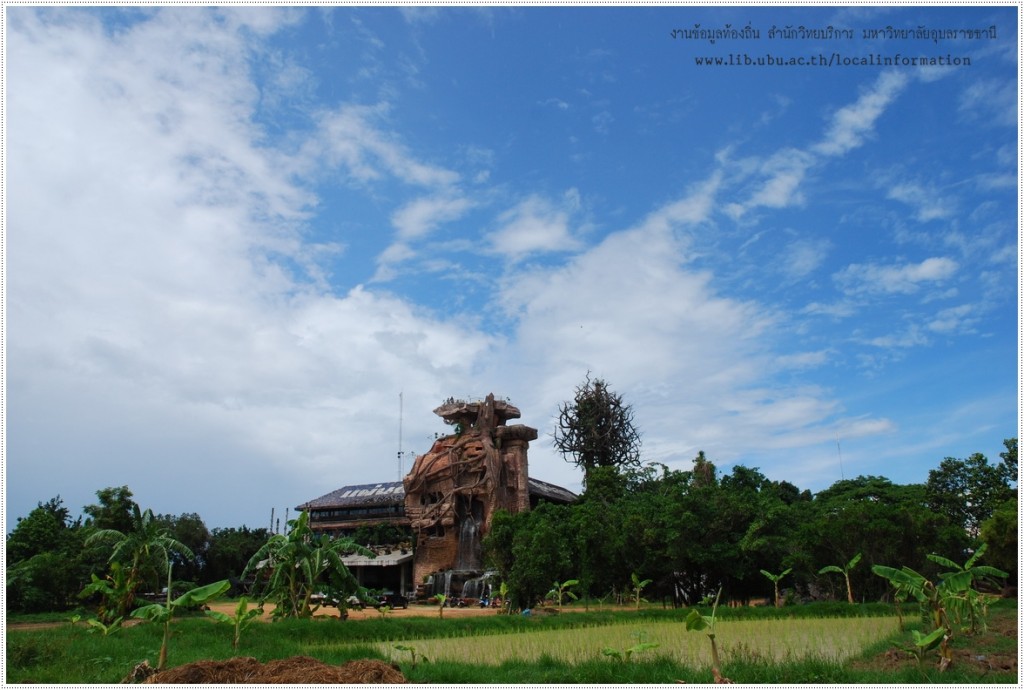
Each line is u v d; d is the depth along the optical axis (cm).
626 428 9350
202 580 9575
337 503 10338
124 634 3119
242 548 9900
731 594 5712
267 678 1786
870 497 6047
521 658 2455
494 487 8356
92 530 5700
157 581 4303
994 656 2245
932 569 4862
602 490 7862
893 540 4850
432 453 9019
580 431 9294
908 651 2142
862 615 4103
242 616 2964
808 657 2166
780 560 5272
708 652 2470
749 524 5328
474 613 5769
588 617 4141
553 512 5831
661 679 1970
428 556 8469
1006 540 4566
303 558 4147
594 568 5403
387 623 3653
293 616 4053
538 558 5197
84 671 2247
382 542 9381
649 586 6334
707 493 5744
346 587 4269
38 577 5256
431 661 2498
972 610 2750
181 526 9381
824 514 5612
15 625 4278
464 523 8438
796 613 4212
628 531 5466
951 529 4878
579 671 2092
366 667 1856
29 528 6081
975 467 6788
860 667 2145
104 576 5591
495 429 8919
